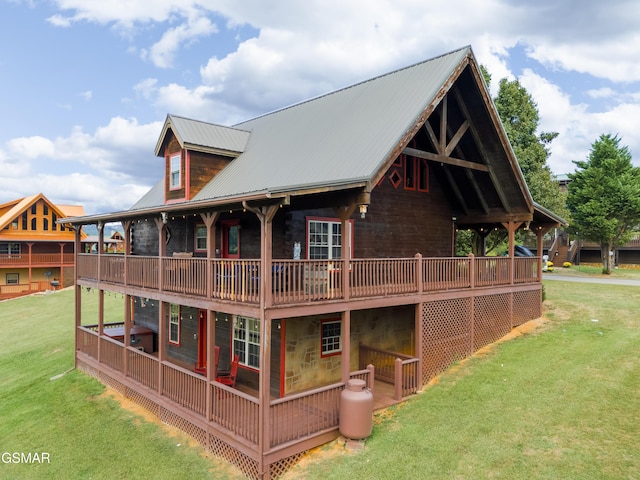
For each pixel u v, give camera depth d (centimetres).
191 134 1479
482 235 1930
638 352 1199
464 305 1327
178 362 1575
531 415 953
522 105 2402
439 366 1238
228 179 1407
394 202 1495
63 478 942
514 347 1356
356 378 1034
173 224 1709
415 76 1334
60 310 3089
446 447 877
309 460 886
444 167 1593
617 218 2844
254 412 871
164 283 1183
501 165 1448
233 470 903
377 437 940
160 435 1082
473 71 1270
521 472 779
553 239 4038
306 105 1711
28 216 4316
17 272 4197
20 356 1988
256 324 1270
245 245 1345
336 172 1047
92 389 1429
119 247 5731
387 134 1088
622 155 2906
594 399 982
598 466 770
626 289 2078
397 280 1130
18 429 1209
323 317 1256
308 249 1263
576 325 1500
